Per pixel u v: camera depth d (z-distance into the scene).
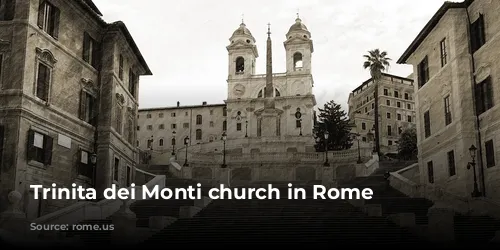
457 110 31.83
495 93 29.22
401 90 110.31
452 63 32.75
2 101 25.45
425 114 38.34
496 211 25.45
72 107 30.98
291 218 25.23
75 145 30.98
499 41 28.91
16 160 24.81
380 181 44.19
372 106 108.69
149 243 21.70
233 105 105.69
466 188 30.22
